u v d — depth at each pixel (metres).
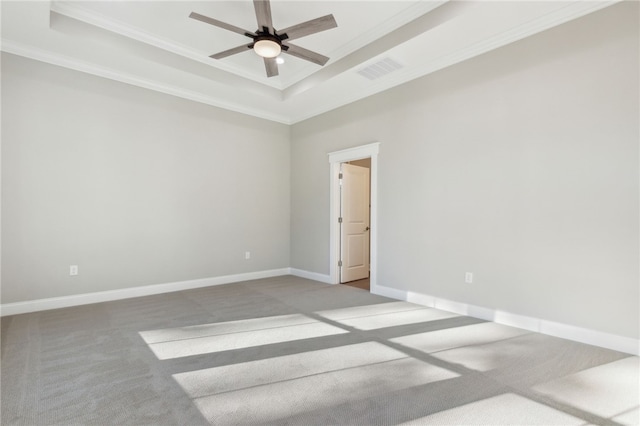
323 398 1.88
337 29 3.44
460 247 3.49
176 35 3.62
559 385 2.01
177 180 4.61
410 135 3.98
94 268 3.93
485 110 3.27
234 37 3.65
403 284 4.07
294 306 3.80
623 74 2.48
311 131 5.50
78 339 2.75
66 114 3.74
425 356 2.43
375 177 4.40
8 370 2.20
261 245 5.56
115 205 4.08
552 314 2.84
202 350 2.54
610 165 2.54
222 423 1.65
